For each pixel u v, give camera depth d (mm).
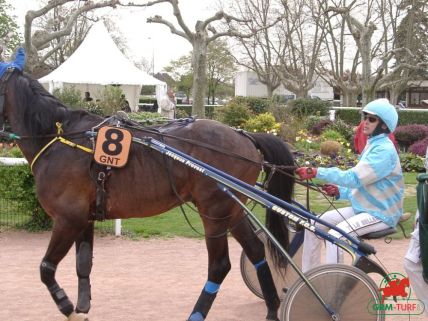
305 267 4414
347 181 3908
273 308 4312
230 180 3898
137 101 25281
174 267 5879
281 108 20016
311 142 15320
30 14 16875
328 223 3965
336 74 30312
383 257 6383
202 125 4266
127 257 6254
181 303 4746
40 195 4023
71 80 19578
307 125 19438
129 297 4891
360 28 24656
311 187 4414
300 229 4512
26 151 4137
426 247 3600
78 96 17281
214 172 3891
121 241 6980
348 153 13297
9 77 4180
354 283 3701
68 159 3967
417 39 29797
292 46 31688
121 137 3947
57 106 4168
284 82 31922
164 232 7418
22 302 4711
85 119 4172
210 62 41656
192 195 4141
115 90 17344
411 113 23219
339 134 16984
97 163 3936
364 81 24625
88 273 4281
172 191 4086
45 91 4250
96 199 3986
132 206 4070
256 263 4344
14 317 4348
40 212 7289
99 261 6070
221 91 48969
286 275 4672
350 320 3713
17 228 7441
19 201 7246
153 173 4035
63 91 17406
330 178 3932
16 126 4133
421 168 13500
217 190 4043
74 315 4012
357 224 4008
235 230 4316
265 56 33281
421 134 17297
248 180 4277
